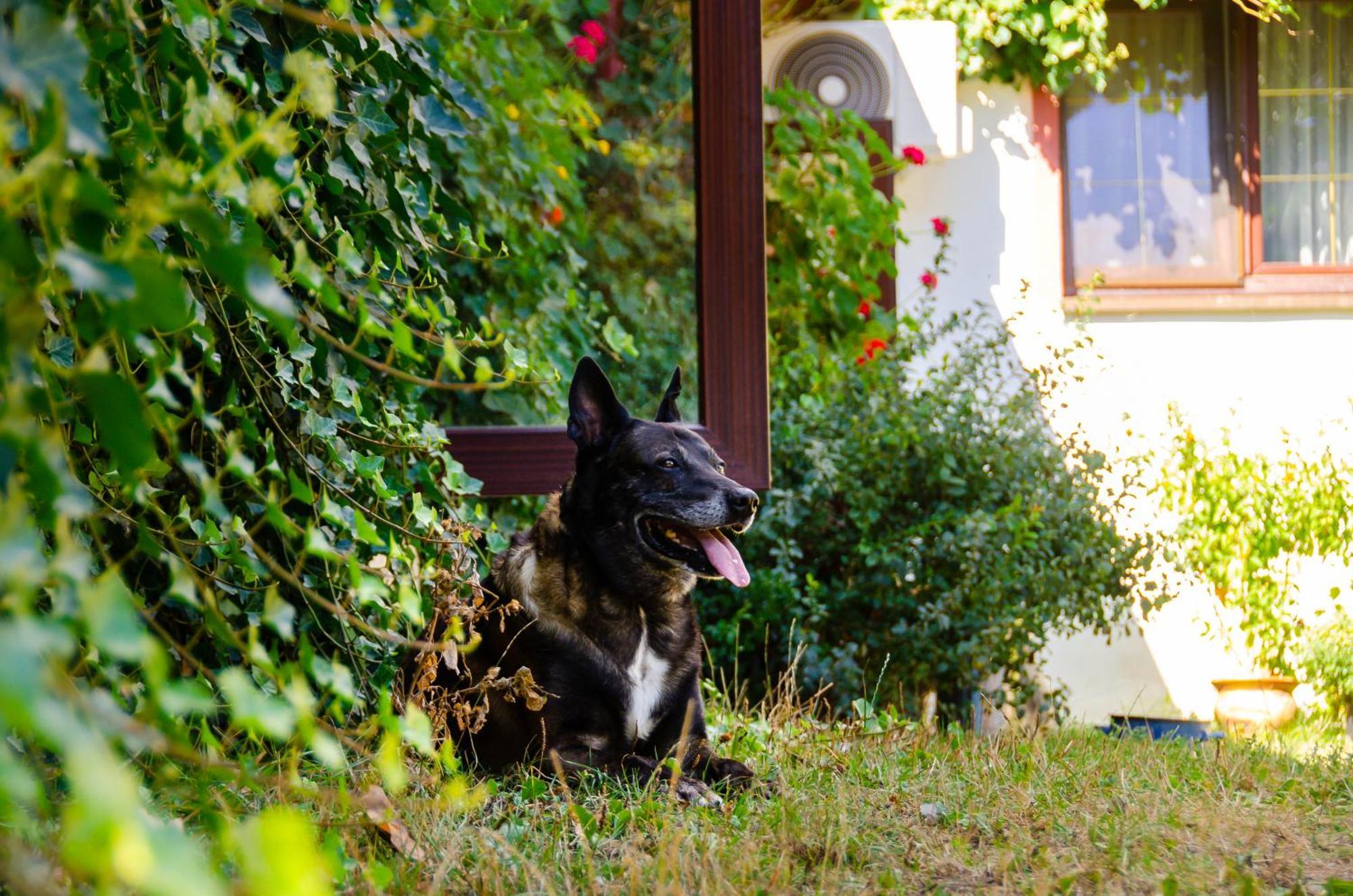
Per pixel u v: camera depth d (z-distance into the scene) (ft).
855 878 9.80
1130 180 32.71
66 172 4.93
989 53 32.04
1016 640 24.61
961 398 25.66
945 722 25.32
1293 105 32.45
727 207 18.95
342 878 7.53
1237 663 30.83
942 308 32.27
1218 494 30.50
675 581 15.08
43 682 3.43
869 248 30.89
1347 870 10.13
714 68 18.92
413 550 13.69
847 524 25.14
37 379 5.99
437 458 15.80
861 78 31.53
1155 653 31.07
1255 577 30.53
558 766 12.71
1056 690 25.84
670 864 9.41
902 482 24.68
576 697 14.52
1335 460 31.42
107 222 5.66
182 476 12.93
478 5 16.02
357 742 8.73
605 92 20.04
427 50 14.39
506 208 21.03
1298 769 15.26
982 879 9.70
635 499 14.79
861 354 30.09
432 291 17.84
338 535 13.96
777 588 23.85
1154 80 32.76
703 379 18.94
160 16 9.95
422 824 10.52
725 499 14.62
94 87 8.45
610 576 14.85
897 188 32.40
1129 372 31.99
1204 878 9.52
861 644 24.68
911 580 24.44
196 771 10.27
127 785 3.54
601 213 20.39
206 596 7.46
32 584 4.33
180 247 10.85
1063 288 32.35
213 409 13.38
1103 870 9.75
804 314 31.14
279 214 12.56
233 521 9.74
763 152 18.95
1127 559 25.64
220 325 12.49
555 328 20.84
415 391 16.21
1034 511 23.93
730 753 16.08
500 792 13.06
